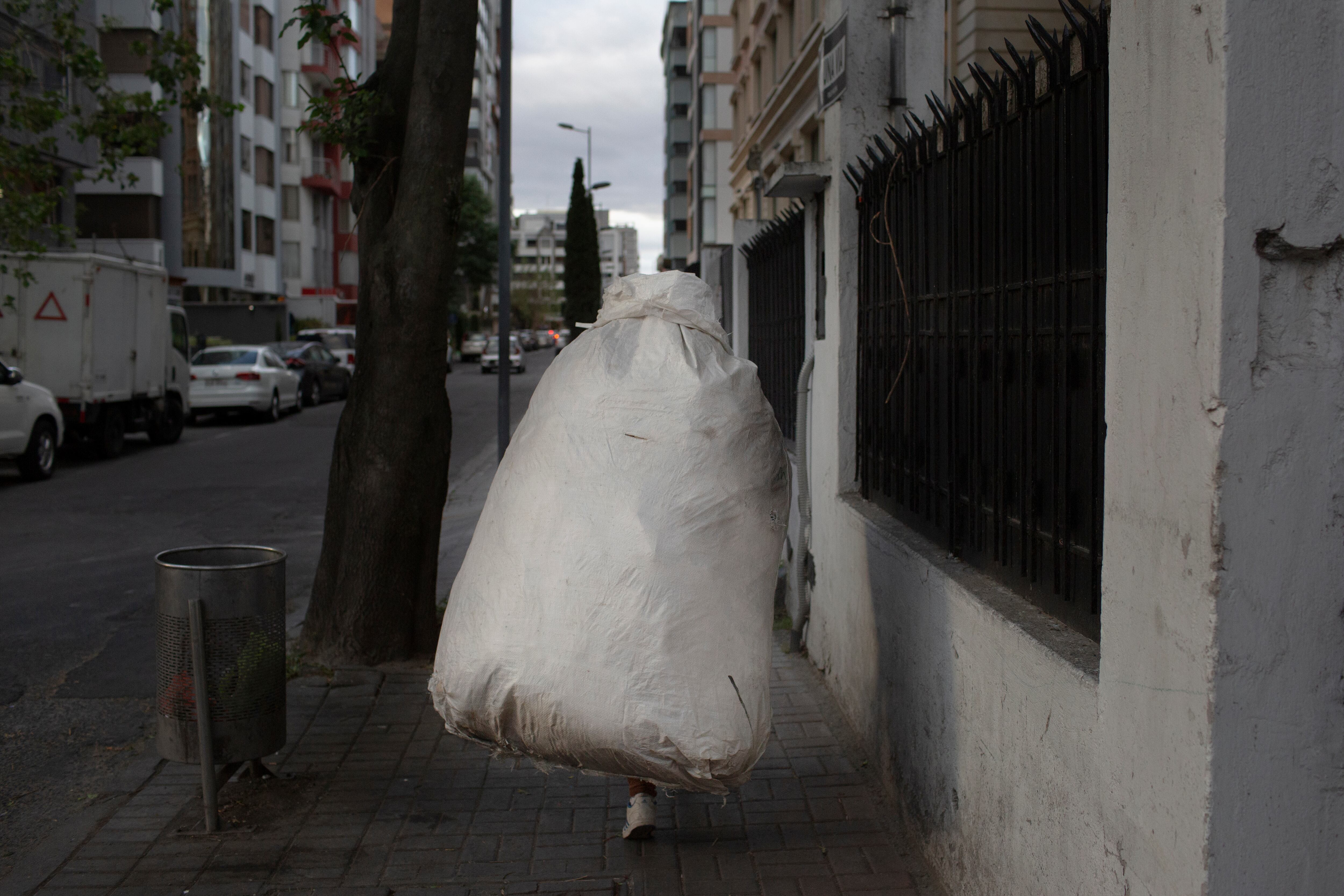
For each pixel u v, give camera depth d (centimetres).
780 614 692
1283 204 182
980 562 349
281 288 4569
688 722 290
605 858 370
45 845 381
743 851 375
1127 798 216
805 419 586
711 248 1152
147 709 539
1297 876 188
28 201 1234
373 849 378
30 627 687
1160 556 203
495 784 436
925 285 414
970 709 317
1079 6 264
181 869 362
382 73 605
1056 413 282
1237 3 180
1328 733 187
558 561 305
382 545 587
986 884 302
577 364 353
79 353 1495
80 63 1203
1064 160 278
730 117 4453
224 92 3912
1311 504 186
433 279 580
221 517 1115
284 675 412
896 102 516
